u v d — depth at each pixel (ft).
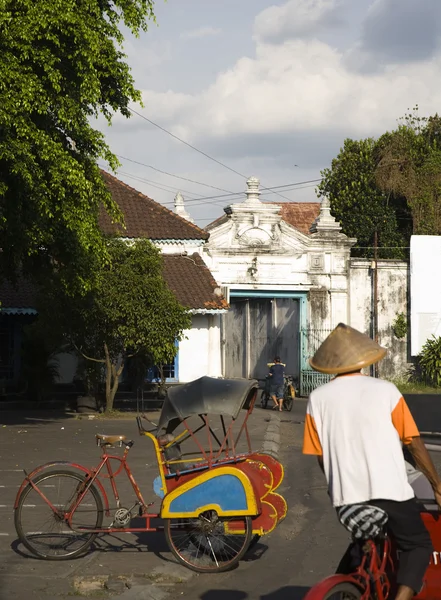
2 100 51.85
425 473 17.17
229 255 116.16
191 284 108.47
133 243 81.46
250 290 117.60
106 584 24.22
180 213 120.78
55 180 55.77
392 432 16.80
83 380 88.74
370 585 16.62
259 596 23.89
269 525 27.17
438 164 131.34
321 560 28.22
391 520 16.79
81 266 65.31
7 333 103.40
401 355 121.49
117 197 115.03
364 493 16.66
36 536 27.43
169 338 78.07
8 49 52.75
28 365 93.20
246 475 26.58
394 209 139.44
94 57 55.83
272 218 117.29
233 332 151.84
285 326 126.11
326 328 119.14
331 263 119.44
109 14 60.23
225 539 26.91
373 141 145.48
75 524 27.73
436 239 119.34
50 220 61.31
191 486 26.63
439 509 18.74
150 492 39.45
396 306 121.60
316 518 35.78
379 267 121.19
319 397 17.35
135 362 97.96
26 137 53.52
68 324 78.07
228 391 27.61
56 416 83.10
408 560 16.90
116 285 76.38
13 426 71.92
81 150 62.54
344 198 141.49
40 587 24.14
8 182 57.57
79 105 58.08
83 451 55.11
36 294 87.66
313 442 17.47
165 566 26.32
